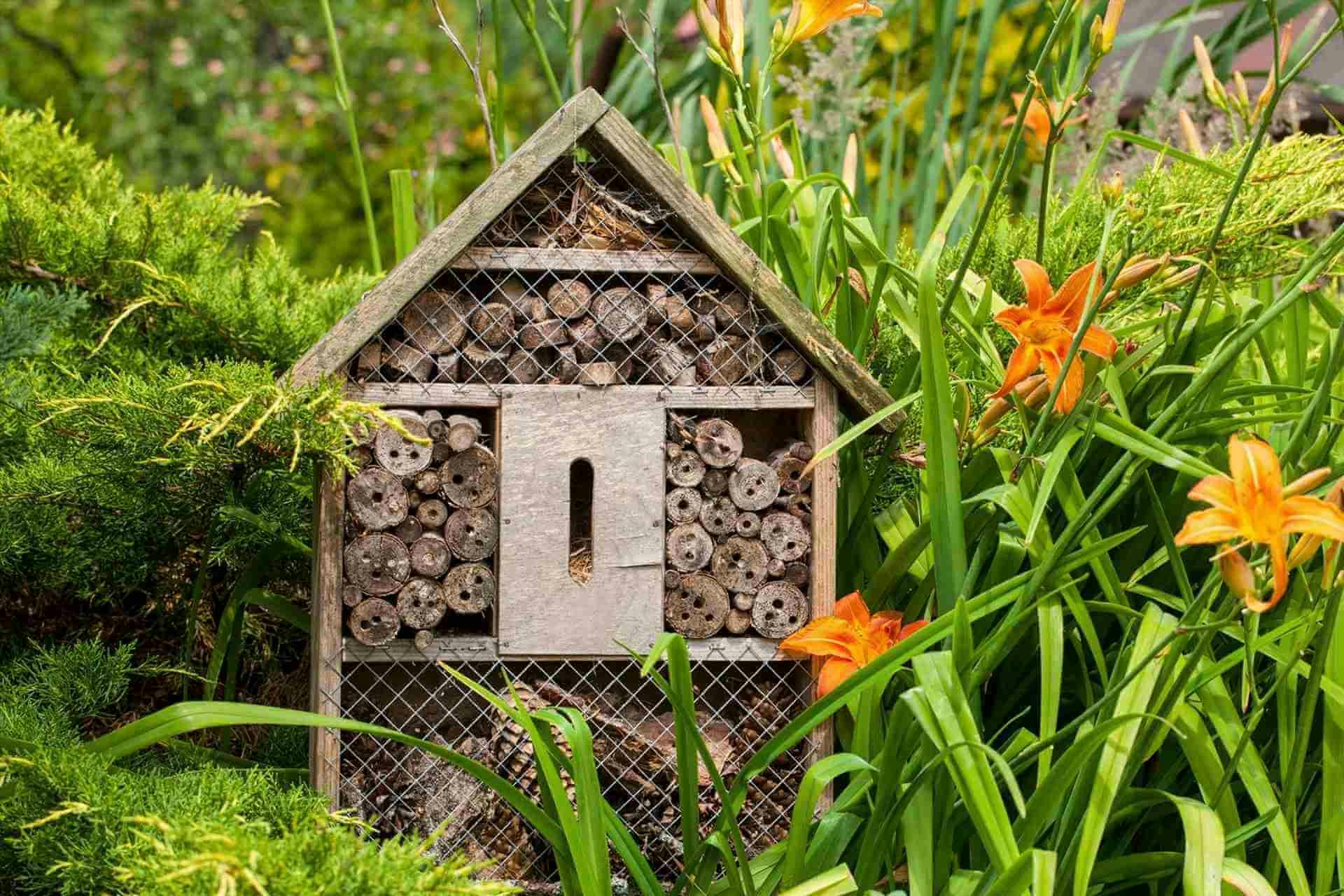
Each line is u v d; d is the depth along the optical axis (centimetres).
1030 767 201
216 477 210
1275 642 195
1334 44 322
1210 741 190
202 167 618
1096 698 203
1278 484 171
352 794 200
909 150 357
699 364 202
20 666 212
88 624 230
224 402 196
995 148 274
